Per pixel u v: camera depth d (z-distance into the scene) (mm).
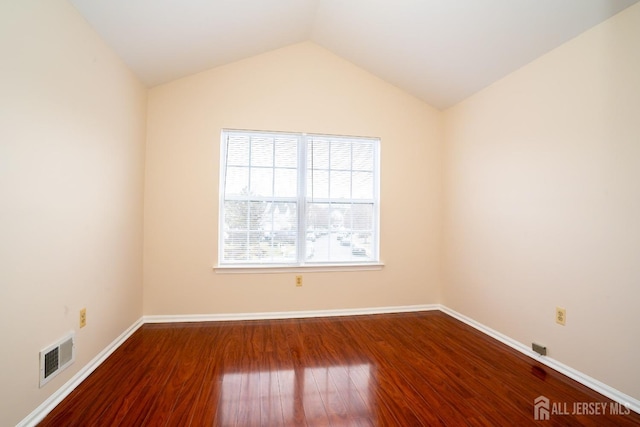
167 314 2871
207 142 2926
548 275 2123
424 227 3338
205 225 2920
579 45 1910
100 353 2094
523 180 2336
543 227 2162
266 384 1851
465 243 2992
